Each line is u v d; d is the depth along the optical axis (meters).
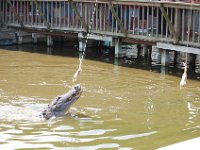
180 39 21.00
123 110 14.24
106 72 20.58
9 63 22.30
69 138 11.36
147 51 25.09
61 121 12.77
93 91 16.73
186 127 12.63
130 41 23.61
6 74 19.58
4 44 28.62
